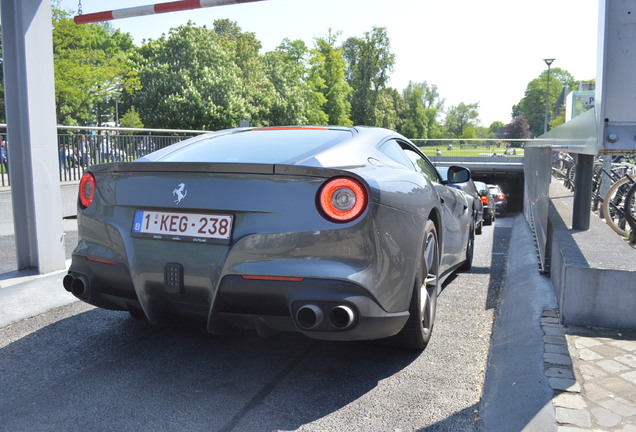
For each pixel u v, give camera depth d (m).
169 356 3.07
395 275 2.63
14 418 2.33
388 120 81.69
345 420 2.35
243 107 41.53
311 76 70.06
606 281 3.21
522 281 4.66
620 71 3.13
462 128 157.38
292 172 2.45
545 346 2.91
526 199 10.38
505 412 2.34
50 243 4.54
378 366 2.97
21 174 4.44
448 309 4.16
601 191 8.98
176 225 2.60
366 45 79.12
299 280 2.38
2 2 4.31
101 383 2.70
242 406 2.47
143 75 42.19
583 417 2.15
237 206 2.49
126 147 11.00
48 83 4.52
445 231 4.15
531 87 134.62
